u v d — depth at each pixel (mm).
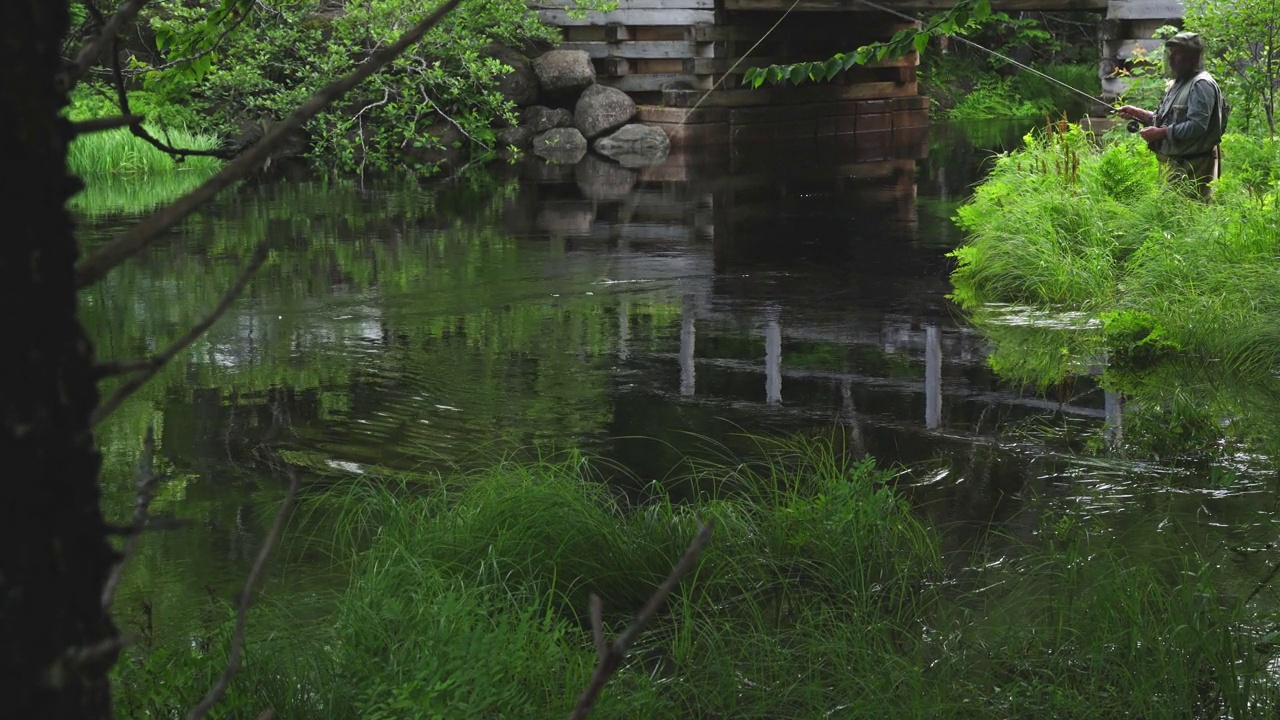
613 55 24641
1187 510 5449
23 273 1038
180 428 6945
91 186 17812
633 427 6910
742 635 4223
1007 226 11008
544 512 4770
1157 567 4766
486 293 10727
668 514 5078
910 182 18422
